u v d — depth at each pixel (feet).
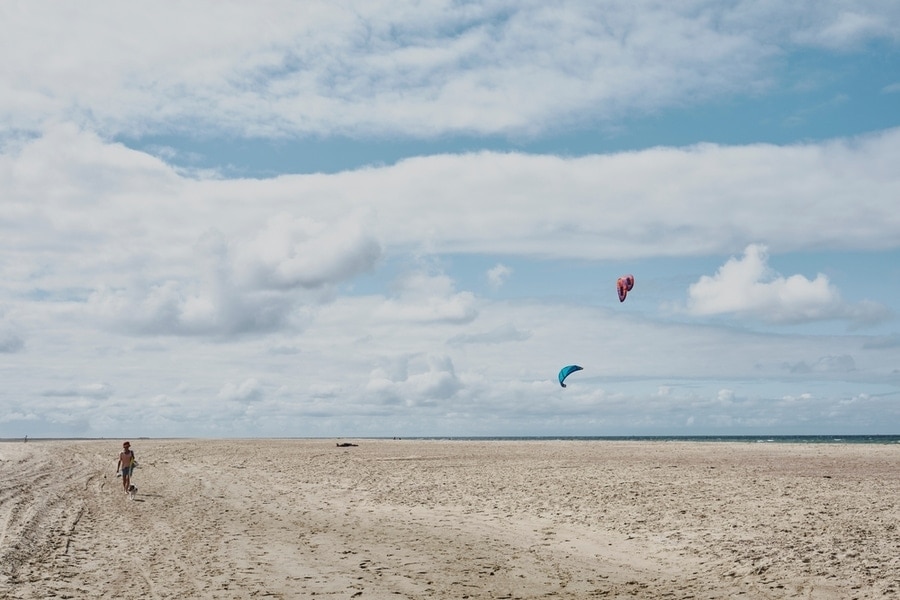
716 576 48.83
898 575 45.52
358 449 221.87
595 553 57.67
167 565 52.70
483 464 144.46
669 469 123.85
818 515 69.62
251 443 292.20
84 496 95.40
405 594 44.68
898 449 191.83
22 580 46.83
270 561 54.34
